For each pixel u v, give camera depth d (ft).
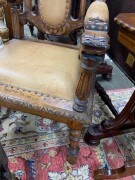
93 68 1.95
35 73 2.37
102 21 1.79
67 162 3.09
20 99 2.28
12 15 3.01
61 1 2.88
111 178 2.74
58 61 2.59
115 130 3.38
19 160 3.09
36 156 3.17
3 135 3.47
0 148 1.74
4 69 2.40
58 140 3.45
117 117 3.38
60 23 3.02
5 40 2.95
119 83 5.19
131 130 3.50
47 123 3.78
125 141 3.55
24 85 2.32
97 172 2.78
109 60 6.17
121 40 2.11
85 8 2.85
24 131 3.58
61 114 2.22
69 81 2.33
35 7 3.12
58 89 2.27
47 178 2.88
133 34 1.88
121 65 5.74
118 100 4.50
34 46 2.91
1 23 2.88
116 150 3.37
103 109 4.20
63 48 3.00
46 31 3.15
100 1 2.28
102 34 1.67
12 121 3.77
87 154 3.26
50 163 3.08
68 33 3.09
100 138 3.38
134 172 2.71
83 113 2.20
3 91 2.32
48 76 2.34
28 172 2.93
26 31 6.86
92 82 2.43
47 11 2.97
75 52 2.91
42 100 2.25
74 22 2.97
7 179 1.84
